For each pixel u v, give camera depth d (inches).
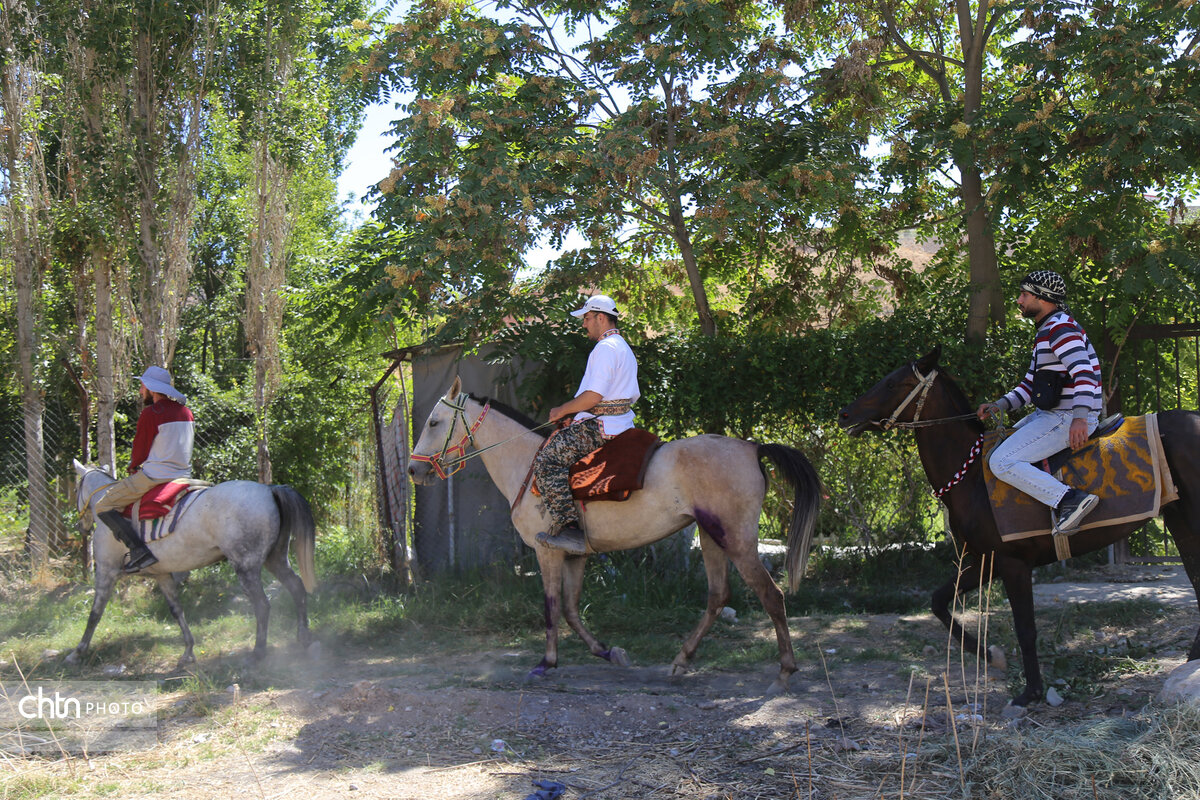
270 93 430.3
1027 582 219.0
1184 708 173.6
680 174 386.6
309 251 662.5
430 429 291.9
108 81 403.9
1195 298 337.7
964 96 417.4
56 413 553.3
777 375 381.1
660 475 251.4
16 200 430.3
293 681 265.3
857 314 446.9
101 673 282.8
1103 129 339.0
